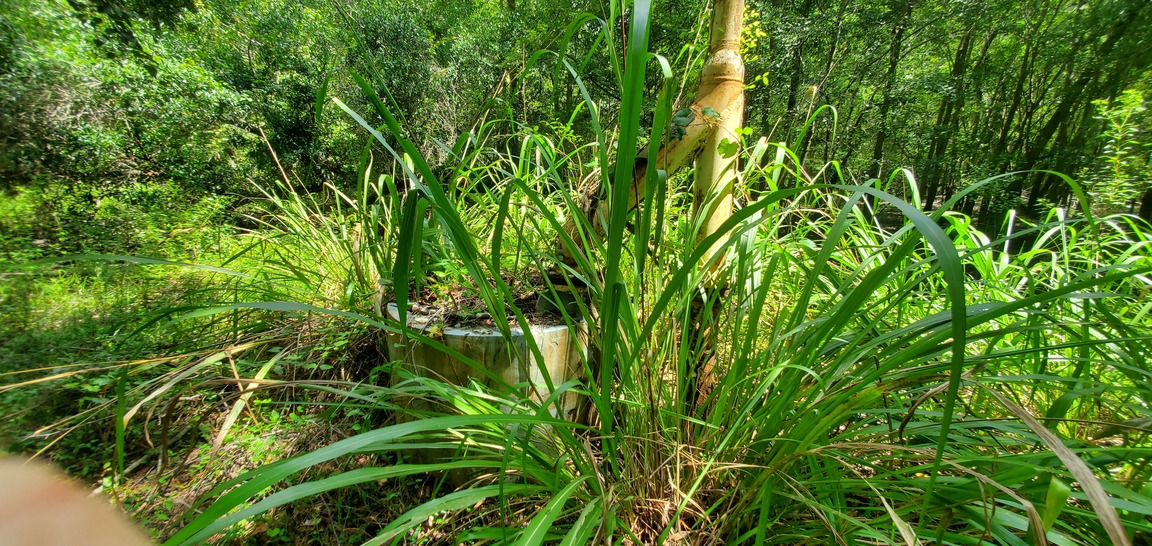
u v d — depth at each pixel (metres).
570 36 0.83
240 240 3.06
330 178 6.55
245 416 1.59
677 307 1.09
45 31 4.16
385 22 6.75
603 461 1.07
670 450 1.06
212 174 5.12
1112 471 0.95
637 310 1.11
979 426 0.82
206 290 1.83
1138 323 1.24
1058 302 1.03
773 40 7.55
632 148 0.60
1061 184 7.34
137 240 3.20
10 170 3.84
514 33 7.74
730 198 1.35
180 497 1.29
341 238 2.32
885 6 8.12
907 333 0.84
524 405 1.05
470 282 1.57
